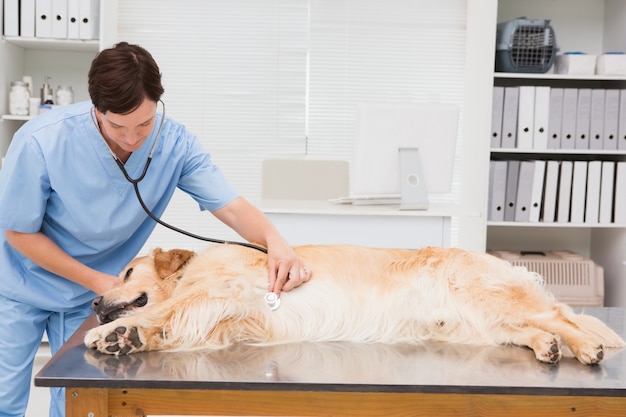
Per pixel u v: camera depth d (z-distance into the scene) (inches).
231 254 63.6
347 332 61.2
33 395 114.8
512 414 52.5
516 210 149.0
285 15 162.9
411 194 109.5
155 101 58.5
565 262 149.7
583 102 146.9
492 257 64.2
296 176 136.9
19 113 136.1
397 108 108.7
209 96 163.9
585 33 162.9
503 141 148.1
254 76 163.8
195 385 49.3
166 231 163.3
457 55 165.9
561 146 148.1
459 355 57.1
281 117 164.7
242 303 58.6
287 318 60.6
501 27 148.5
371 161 110.1
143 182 68.4
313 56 164.1
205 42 162.6
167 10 161.6
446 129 111.0
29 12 135.0
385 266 64.2
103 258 73.5
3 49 135.6
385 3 163.9
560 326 58.9
